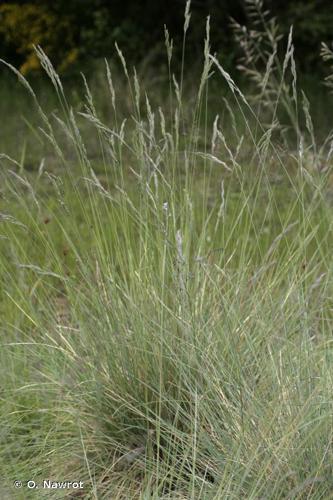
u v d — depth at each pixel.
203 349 4.57
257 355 4.74
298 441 4.23
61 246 7.49
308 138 12.48
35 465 4.68
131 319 4.76
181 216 4.93
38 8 18.75
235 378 4.56
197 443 4.47
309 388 4.40
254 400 4.39
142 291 4.80
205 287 4.91
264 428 4.28
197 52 16.95
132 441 4.73
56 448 4.66
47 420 4.94
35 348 5.32
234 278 5.11
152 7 17.78
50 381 5.08
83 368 4.92
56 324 5.30
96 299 4.84
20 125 13.81
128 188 9.43
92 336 4.85
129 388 4.77
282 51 16.38
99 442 4.75
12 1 19.19
